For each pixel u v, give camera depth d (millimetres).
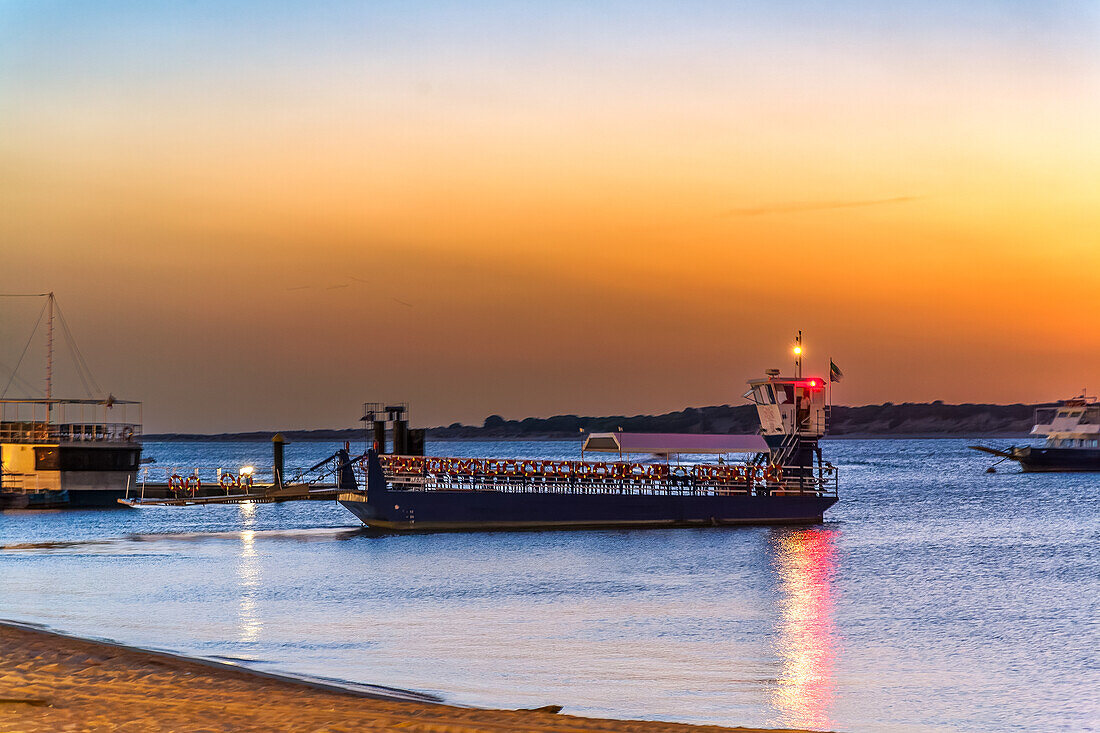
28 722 40750
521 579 105062
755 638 76625
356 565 114875
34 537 148625
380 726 40750
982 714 57312
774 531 146000
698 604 91188
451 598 93688
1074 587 100938
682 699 59188
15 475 194750
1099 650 73000
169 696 46000
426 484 146750
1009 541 141125
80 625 78938
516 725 41844
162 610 86312
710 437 154750
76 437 198875
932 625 81875
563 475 149125
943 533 150625
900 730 54344
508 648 72250
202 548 132250
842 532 147750
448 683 61562
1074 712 57906
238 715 42406
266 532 151500
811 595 95875
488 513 142750
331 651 70438
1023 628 80750
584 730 41781
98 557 122688
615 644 73875
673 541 135125
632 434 151625
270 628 78688
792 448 155250
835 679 64438
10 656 53844
